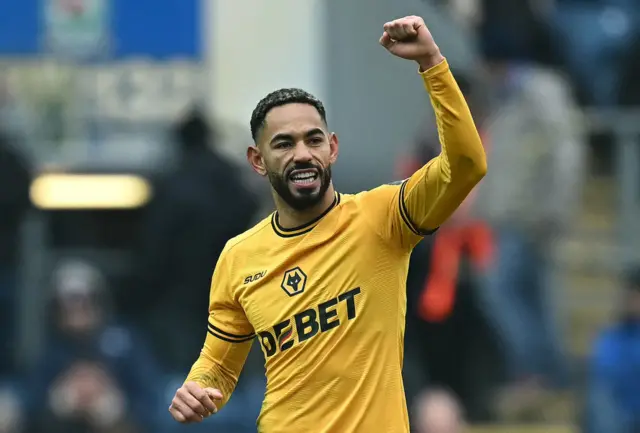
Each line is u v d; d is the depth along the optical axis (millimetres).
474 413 37656
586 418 38312
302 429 17250
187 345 37375
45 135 39719
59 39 39594
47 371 36719
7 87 39750
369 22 39312
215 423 36781
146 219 38375
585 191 42000
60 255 38781
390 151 38844
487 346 37875
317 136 17250
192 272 37281
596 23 44188
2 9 39375
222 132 39375
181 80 39969
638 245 41344
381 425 17000
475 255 38125
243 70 39625
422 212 17031
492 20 42062
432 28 41125
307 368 17234
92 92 40000
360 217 17422
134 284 38031
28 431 36250
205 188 37219
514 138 39906
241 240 18141
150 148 39781
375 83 39125
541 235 39812
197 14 39719
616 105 43281
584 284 40844
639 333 38781
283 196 17375
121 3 39656
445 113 16531
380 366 17141
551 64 43031
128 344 37219
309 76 39125
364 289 17203
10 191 38156
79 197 39031
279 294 17516
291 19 39250
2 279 38250
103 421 36312
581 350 39969
